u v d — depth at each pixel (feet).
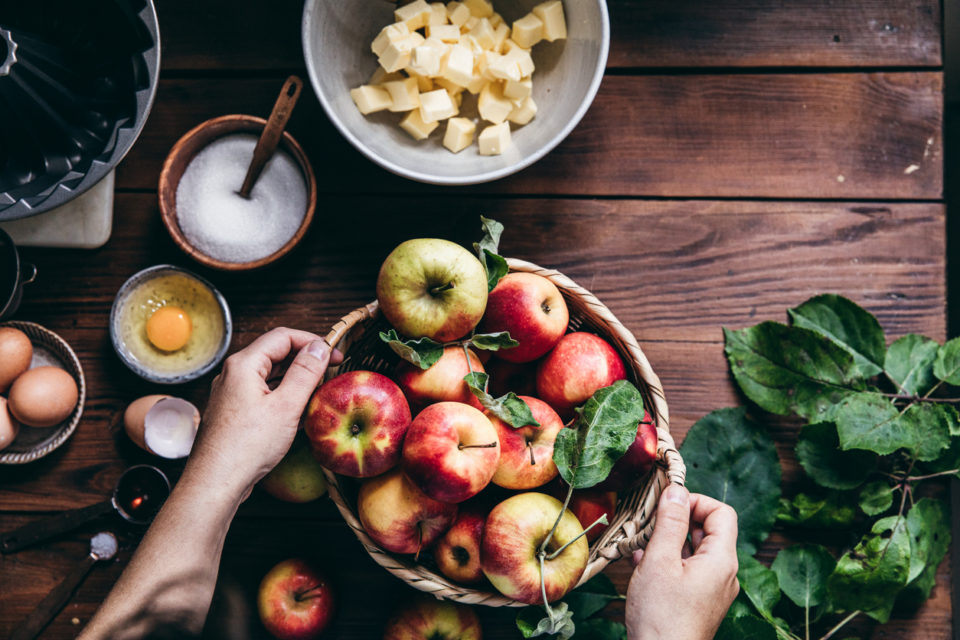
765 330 3.30
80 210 3.34
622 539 2.67
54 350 3.40
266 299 3.41
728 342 3.35
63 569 3.35
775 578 3.15
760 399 3.31
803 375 3.27
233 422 2.53
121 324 3.30
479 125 3.30
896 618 3.34
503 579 2.48
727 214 3.43
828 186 3.43
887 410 3.18
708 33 3.42
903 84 3.42
